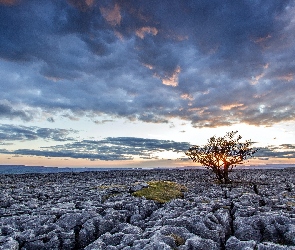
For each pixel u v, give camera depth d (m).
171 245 8.19
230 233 10.34
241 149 27.50
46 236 9.52
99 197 17.47
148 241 8.26
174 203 14.70
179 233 9.09
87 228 10.34
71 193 20.22
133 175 42.75
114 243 9.01
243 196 16.62
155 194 17.58
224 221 10.79
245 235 9.73
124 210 13.02
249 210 12.09
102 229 10.54
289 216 11.22
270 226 9.80
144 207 13.84
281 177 34.78
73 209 13.43
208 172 48.62
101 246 8.54
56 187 25.45
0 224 11.27
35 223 10.99
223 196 18.03
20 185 28.27
